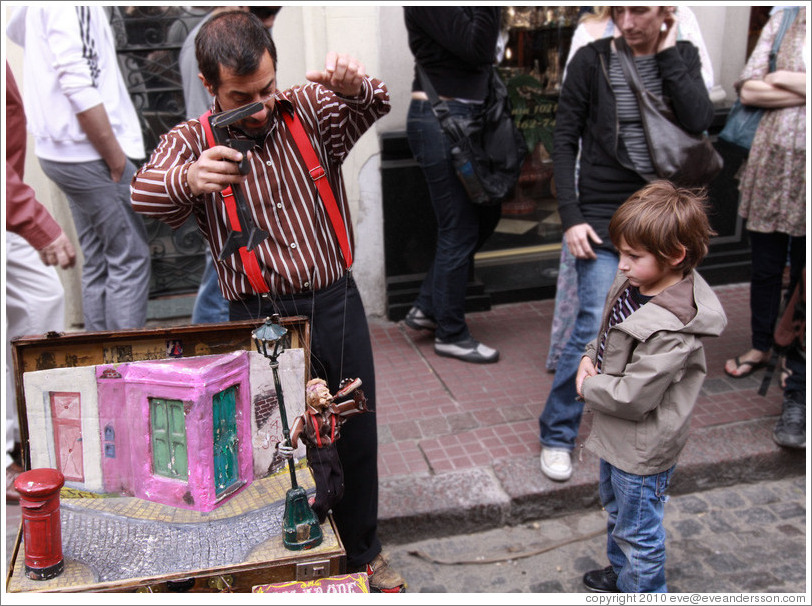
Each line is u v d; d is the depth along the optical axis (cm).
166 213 185
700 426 345
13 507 304
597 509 314
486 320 470
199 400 181
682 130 292
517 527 304
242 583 174
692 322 207
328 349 211
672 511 312
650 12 273
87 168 323
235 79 174
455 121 365
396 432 346
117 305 347
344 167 432
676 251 204
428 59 369
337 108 199
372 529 241
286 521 176
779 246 372
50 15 297
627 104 288
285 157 193
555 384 309
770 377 345
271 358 173
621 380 213
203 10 438
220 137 174
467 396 378
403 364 414
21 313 316
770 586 268
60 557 168
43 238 280
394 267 459
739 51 475
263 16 311
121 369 186
